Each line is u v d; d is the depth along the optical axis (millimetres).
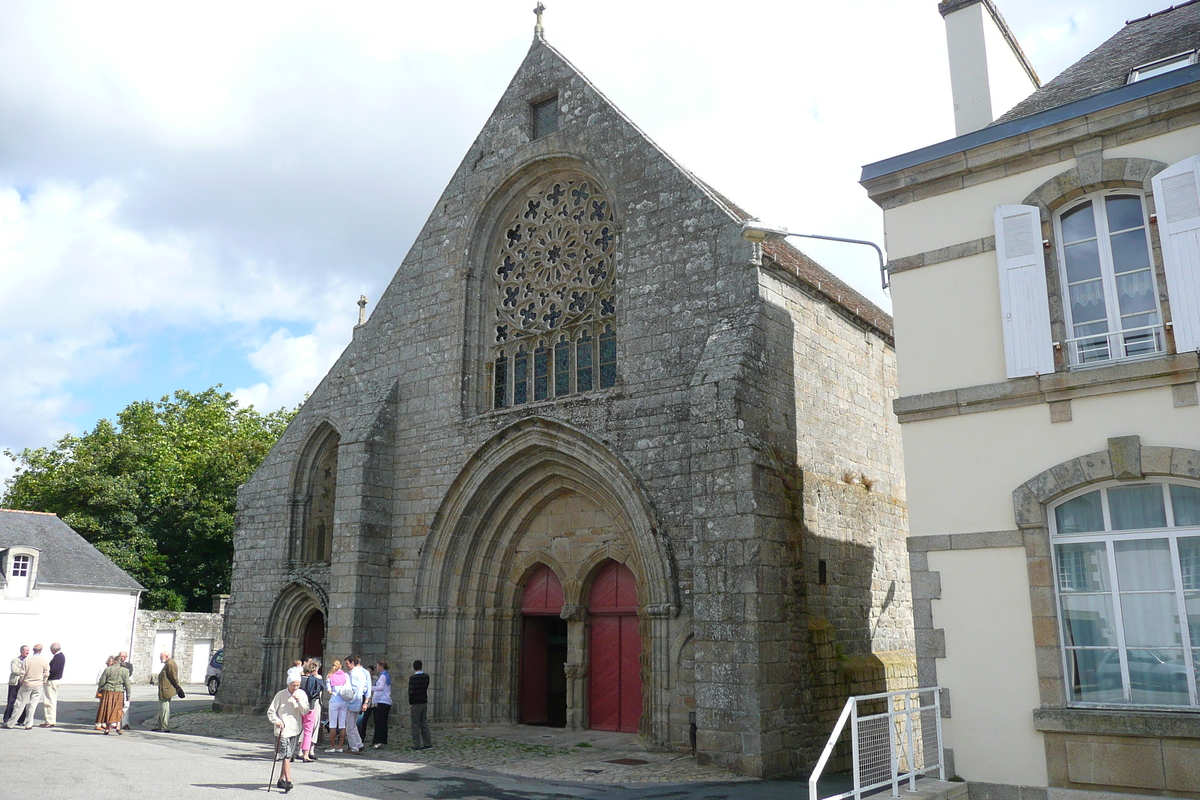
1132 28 14797
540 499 19531
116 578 38781
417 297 22266
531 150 20766
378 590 20531
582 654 18438
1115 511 10500
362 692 16531
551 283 20281
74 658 36812
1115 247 10992
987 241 11781
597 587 18766
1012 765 10453
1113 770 9844
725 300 16750
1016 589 10797
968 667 10945
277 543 23953
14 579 35750
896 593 20281
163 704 19938
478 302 21359
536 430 18703
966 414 11523
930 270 12180
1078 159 11188
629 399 17516
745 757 13672
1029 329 11117
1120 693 10156
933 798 9836
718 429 15117
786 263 17328
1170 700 9859
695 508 15094
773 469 15203
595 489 18391
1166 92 10531
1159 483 10258
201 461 46938
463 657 19609
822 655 15992
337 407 23391
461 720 19234
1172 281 10172
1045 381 10875
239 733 19391
